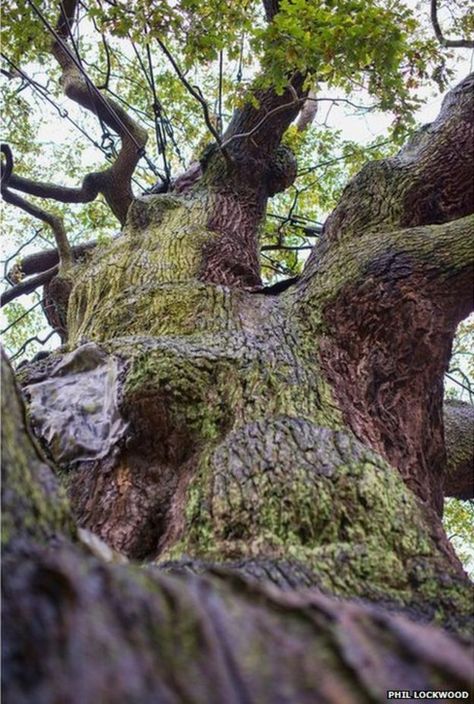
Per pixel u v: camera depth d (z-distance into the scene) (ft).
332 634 2.89
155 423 8.07
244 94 14.84
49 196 21.20
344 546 5.72
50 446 8.43
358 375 9.29
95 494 7.73
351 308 10.05
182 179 19.61
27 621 2.54
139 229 15.40
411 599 5.19
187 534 6.33
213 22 13.44
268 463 6.81
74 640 2.49
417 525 6.27
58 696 2.33
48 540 3.40
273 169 17.46
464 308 10.17
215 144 17.54
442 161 12.51
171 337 9.59
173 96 27.09
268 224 26.91
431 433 9.71
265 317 10.65
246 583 3.34
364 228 12.23
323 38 12.32
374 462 6.99
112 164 21.62
